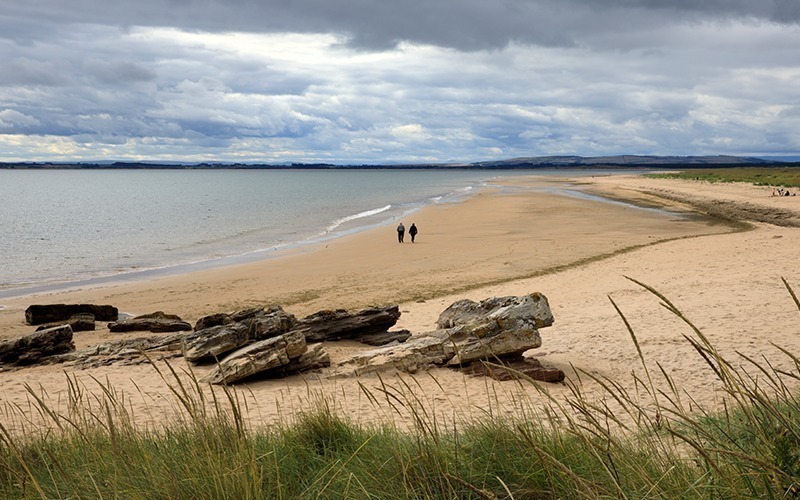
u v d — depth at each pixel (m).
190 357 12.80
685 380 9.80
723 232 39.72
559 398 9.09
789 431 3.43
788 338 11.77
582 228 44.19
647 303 16.81
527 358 11.74
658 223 46.84
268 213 71.00
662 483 3.57
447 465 4.29
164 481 4.25
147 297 24.94
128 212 73.56
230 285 26.91
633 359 11.45
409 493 4.07
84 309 20.55
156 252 39.44
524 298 11.85
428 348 11.73
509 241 37.72
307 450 5.38
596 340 13.15
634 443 4.88
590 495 3.39
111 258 36.97
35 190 134.38
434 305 20.44
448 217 57.00
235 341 13.03
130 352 14.33
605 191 91.94
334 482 4.45
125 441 5.41
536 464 4.21
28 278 30.33
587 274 24.52
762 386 8.78
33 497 4.43
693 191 78.44
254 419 8.49
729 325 13.17
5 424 8.61
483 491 3.59
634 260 27.33
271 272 30.03
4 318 21.30
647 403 8.56
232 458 4.29
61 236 48.84
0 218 64.88
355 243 40.84
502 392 9.71
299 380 11.42
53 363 14.17
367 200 94.12
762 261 23.45
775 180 91.19
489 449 4.66
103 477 4.58
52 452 5.31
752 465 3.21
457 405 8.96
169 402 9.80
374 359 11.80
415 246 37.41
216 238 46.84
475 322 11.76
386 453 4.79
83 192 126.38
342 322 14.48
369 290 24.25
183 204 88.25
